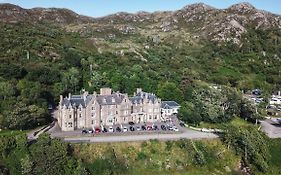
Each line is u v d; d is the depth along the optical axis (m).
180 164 153.50
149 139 160.25
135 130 174.75
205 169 154.25
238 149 164.38
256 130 180.25
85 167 142.12
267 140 179.75
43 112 179.75
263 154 164.50
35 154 139.25
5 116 169.00
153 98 198.25
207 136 171.62
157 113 197.12
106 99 184.88
